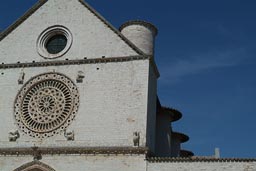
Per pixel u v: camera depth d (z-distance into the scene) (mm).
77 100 34594
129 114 33219
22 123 35188
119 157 31938
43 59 36844
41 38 37812
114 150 32125
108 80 34656
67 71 35812
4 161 34000
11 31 38562
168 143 42719
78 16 37625
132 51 35094
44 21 38312
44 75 36188
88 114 34000
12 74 36938
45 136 34250
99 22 36844
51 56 36750
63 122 34281
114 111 33594
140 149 31609
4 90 36500
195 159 30141
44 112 35062
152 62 35375
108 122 33375
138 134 32219
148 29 38438
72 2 38281
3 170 33719
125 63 34875
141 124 32625
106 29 36406
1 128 35344
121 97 33906
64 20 37812
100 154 32406
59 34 38062
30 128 34812
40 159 33344
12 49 37812
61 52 36594
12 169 33625
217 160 29672
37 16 38625
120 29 39219
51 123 34562
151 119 34812
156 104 39875
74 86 35125
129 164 31531
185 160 30344
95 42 36188
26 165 33406
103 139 32938
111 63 35156
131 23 38312
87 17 37344
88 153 32656
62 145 33562
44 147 33594
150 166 30984
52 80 35938
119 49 35406
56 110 34844
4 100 36188
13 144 34594
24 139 34625
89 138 33219
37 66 36656
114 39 35875
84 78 35188
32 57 37156
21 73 36719
